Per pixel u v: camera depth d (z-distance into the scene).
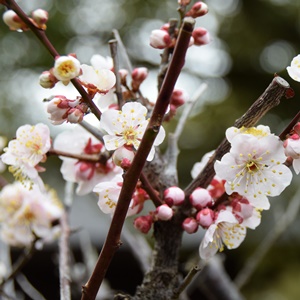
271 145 0.50
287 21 3.12
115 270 1.36
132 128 0.50
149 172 0.54
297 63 0.50
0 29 2.81
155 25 2.97
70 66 0.49
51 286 1.36
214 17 3.14
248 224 0.53
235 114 2.81
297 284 2.22
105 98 0.54
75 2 2.91
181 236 0.53
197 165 0.56
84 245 0.72
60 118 0.50
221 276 0.68
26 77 2.80
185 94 0.55
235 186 0.51
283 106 2.86
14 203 0.64
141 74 0.55
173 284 0.53
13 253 0.93
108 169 0.56
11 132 2.66
